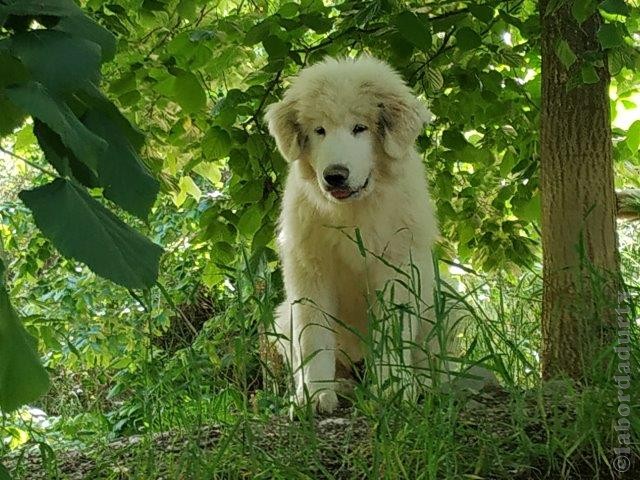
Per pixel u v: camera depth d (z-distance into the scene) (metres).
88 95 4.17
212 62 5.69
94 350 6.70
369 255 5.18
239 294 4.79
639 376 4.65
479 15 5.37
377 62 5.27
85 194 3.89
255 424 4.80
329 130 5.14
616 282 5.09
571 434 4.60
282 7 5.56
